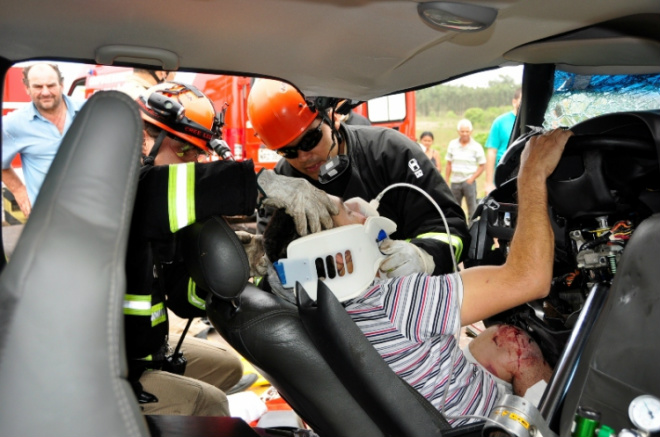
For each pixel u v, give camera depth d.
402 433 1.33
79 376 0.86
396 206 2.50
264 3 1.34
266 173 1.43
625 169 1.60
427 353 1.48
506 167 2.02
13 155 3.83
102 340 0.88
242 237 1.68
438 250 2.06
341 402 1.38
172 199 1.30
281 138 2.38
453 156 6.71
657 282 1.27
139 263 1.48
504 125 5.78
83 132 0.92
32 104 3.78
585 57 1.81
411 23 1.46
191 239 1.35
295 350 1.36
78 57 1.68
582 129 1.69
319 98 2.29
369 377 1.31
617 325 1.31
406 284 1.50
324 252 1.43
